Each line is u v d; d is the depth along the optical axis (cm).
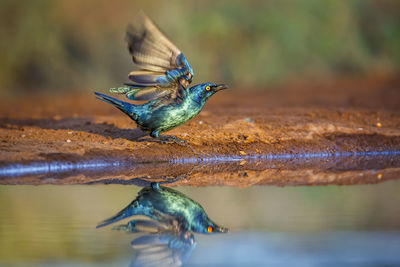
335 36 3753
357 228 845
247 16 3594
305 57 3681
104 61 3462
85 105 2419
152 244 792
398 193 1074
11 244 783
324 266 692
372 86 2994
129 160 1297
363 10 3925
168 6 3456
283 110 1959
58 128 1562
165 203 1000
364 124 1700
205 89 1270
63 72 3406
